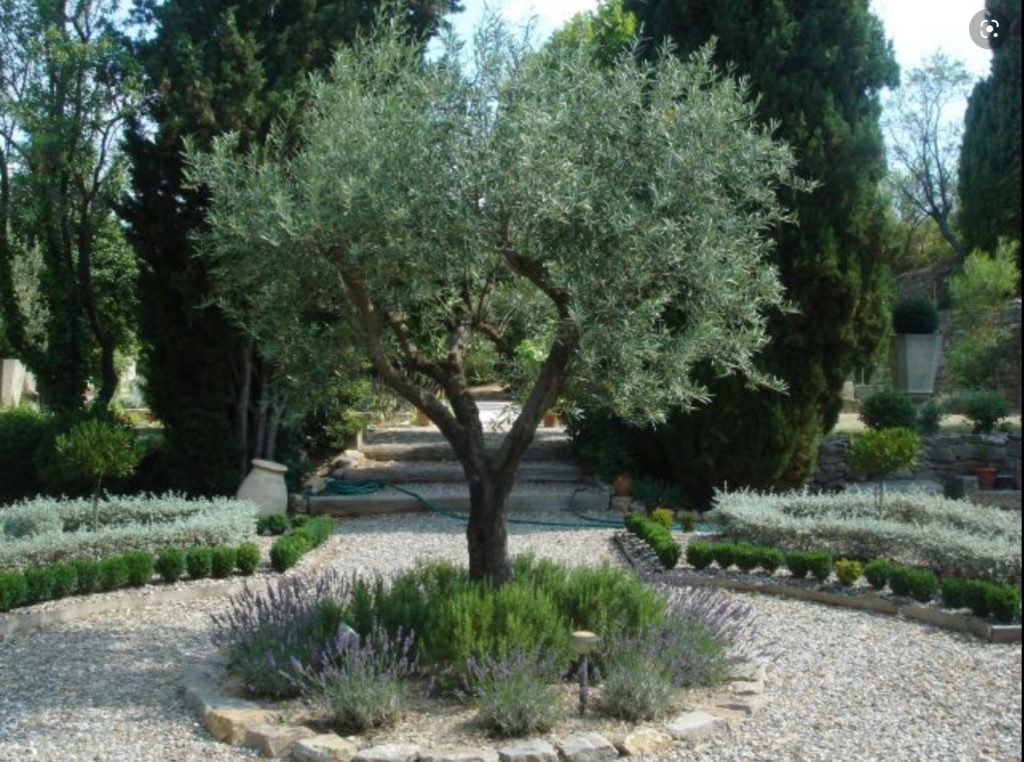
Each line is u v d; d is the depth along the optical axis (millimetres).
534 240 5078
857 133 10633
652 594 5359
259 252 4949
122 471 8484
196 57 9922
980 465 12766
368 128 4902
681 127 5109
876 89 10977
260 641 4938
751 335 5301
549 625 4875
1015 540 7465
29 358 12391
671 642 4863
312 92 5785
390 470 12281
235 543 8383
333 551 9008
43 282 12672
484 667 4562
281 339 5371
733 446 10828
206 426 10812
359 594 5238
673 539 8711
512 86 5047
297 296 5234
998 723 4652
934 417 13383
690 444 10984
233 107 9844
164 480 11281
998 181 19453
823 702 4961
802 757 4215
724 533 9156
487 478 5453
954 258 29969
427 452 13195
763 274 5375
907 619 6719
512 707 4277
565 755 4094
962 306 17906
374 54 5516
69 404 12273
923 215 33281
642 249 4855
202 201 10141
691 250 5012
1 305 13148
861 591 7277
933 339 16250
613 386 4980
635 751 4195
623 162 5191
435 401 5449
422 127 4945
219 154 5402
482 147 4930
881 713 4797
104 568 7066
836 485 12375
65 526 8688
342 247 4809
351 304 5320
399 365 6102
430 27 10367
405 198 4805
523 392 6305
